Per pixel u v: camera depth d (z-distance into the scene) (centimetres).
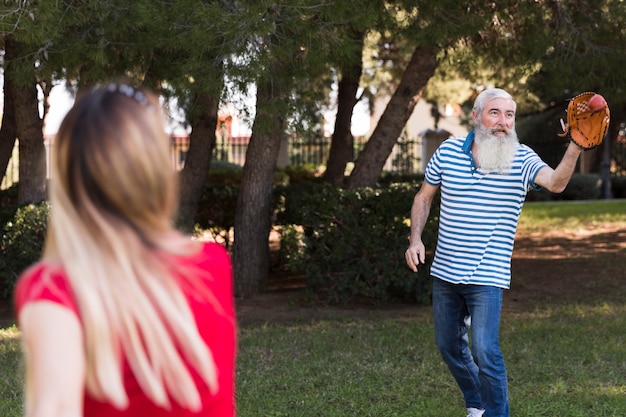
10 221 816
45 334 139
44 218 813
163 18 616
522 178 414
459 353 443
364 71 1588
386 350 661
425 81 908
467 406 453
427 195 446
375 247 830
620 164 2738
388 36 908
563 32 810
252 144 890
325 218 826
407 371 599
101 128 146
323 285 861
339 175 1108
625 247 1284
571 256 1204
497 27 880
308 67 691
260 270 899
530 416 498
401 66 1423
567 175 386
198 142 937
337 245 827
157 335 147
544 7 819
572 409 508
